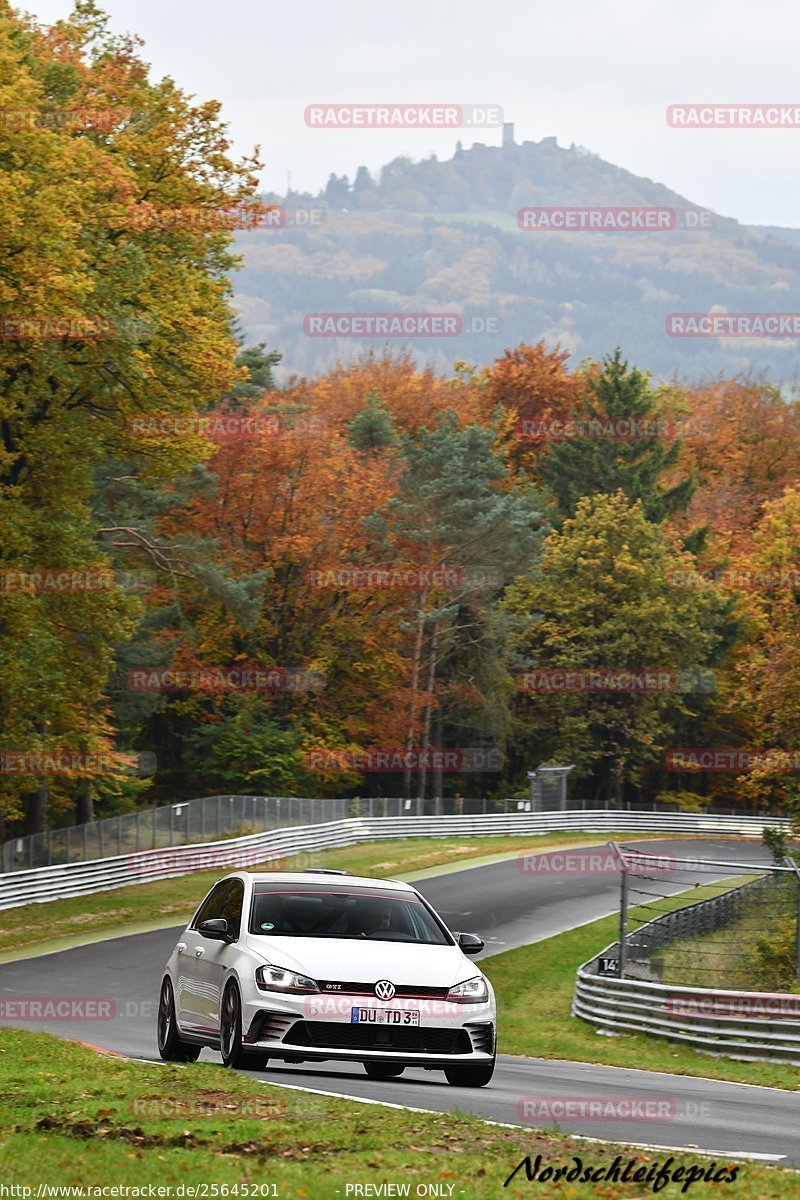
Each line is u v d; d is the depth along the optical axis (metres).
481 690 195.88
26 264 85.81
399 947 32.81
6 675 95.56
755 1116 32.62
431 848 148.62
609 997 66.00
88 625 103.94
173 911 104.06
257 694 182.62
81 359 97.19
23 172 87.00
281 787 173.88
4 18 95.38
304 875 35.62
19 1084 30.36
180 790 181.00
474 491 184.12
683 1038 58.19
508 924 102.88
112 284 96.62
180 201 104.19
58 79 99.62
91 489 104.38
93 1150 22.64
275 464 178.25
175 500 159.75
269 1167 21.30
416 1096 30.92
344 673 188.88
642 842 172.25
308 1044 30.92
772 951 81.75
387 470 188.25
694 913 90.56
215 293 105.44
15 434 101.62
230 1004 32.03
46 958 83.44
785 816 195.38
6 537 95.38
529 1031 67.00
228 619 178.38
